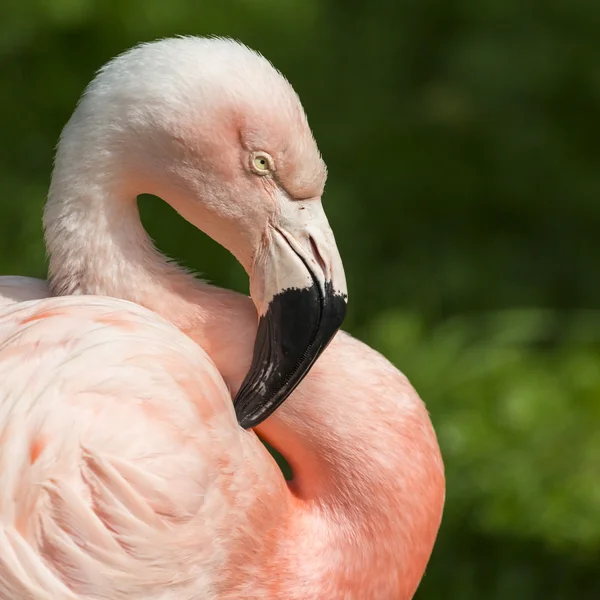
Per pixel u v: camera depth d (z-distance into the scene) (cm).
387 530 380
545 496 617
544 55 985
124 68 366
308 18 1044
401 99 977
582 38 1001
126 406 340
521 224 861
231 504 355
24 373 338
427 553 394
